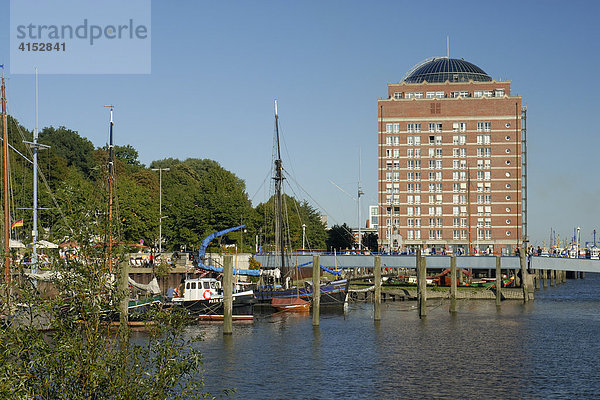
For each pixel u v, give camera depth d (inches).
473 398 1863.9
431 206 7524.6
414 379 2073.1
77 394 852.0
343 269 5669.3
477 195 7465.6
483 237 7450.8
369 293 4638.3
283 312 3698.3
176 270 4037.9
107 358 880.9
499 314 3750.0
